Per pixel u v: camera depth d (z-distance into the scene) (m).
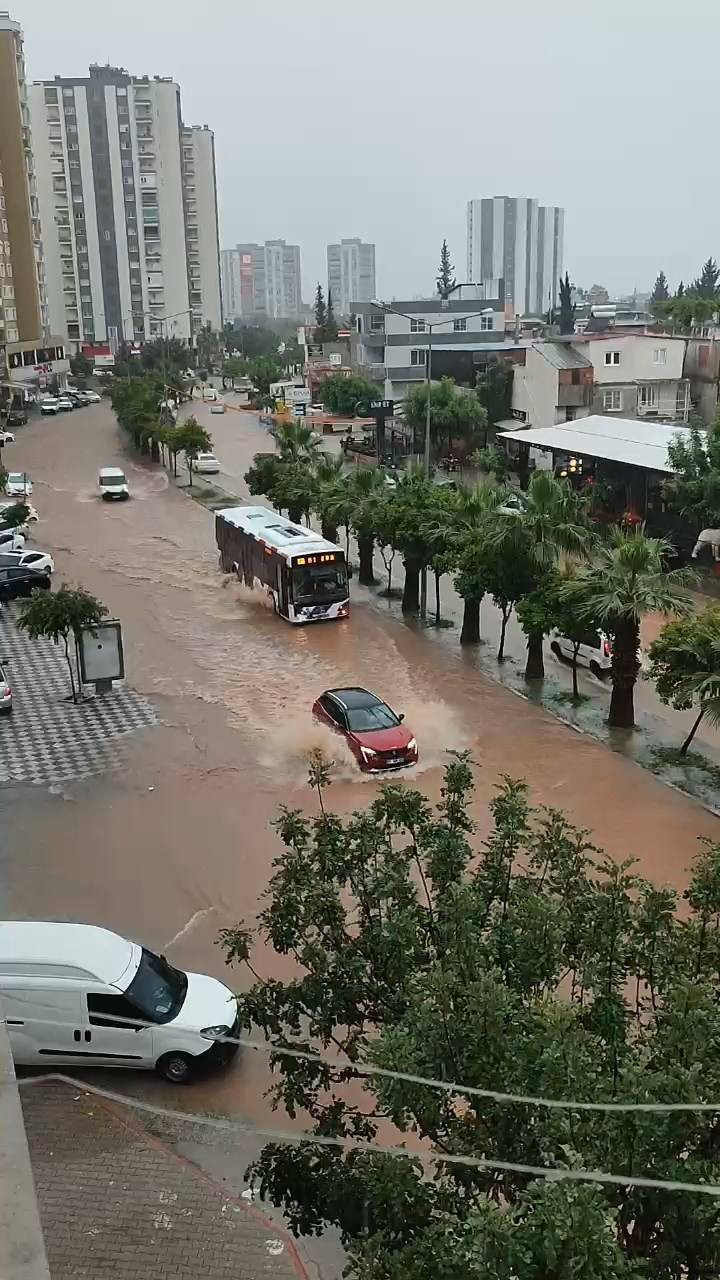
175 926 15.54
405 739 21.02
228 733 23.12
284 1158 7.96
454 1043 7.19
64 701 25.31
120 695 25.72
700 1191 5.82
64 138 131.25
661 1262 6.20
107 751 22.16
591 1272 5.21
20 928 12.78
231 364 126.62
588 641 26.89
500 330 92.25
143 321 138.88
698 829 18.20
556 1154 6.42
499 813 9.89
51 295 135.62
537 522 25.16
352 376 87.44
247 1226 9.61
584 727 23.27
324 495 37.31
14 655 29.22
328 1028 8.57
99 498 55.56
